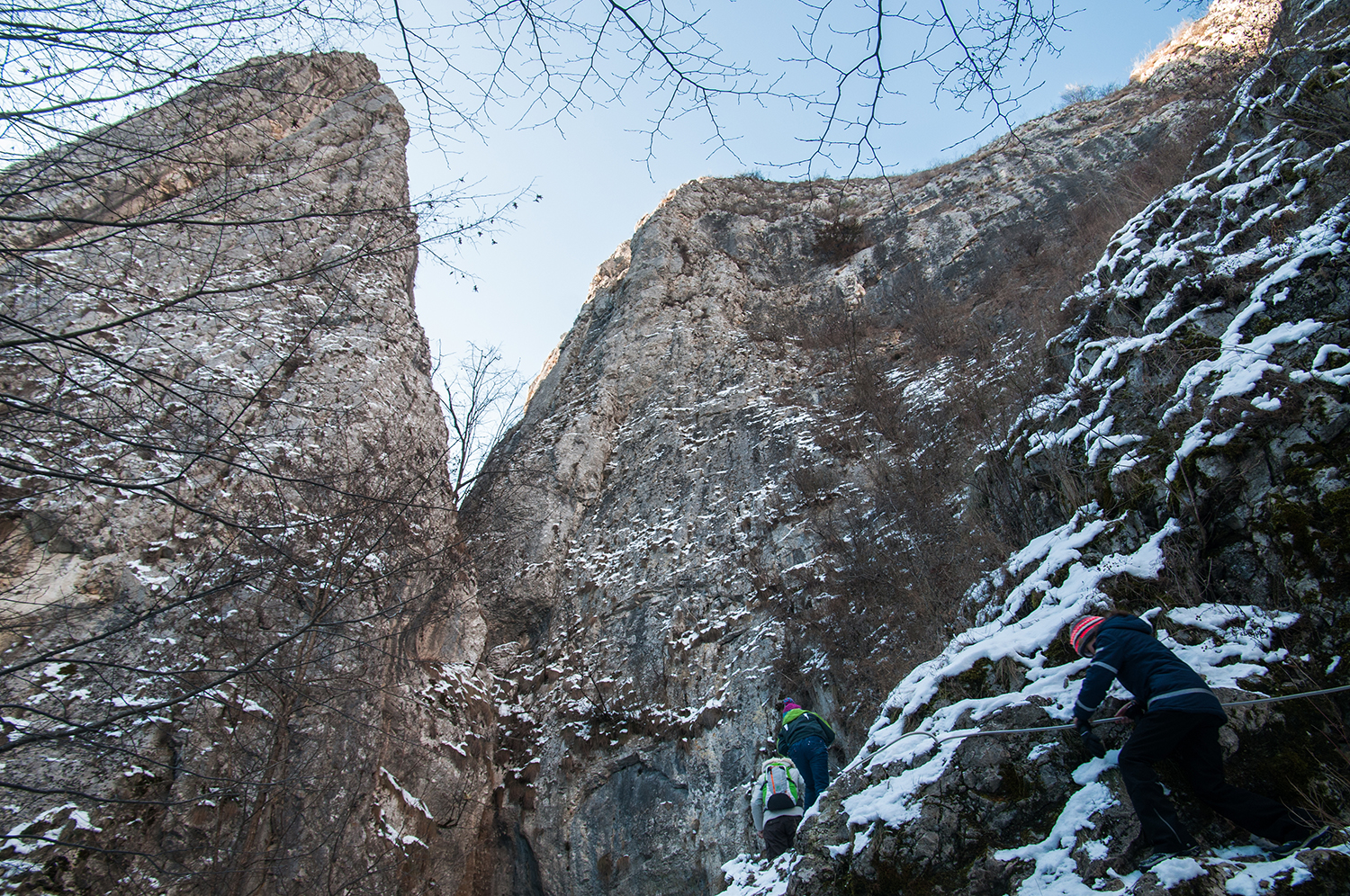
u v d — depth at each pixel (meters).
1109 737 3.91
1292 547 4.16
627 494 14.90
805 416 14.21
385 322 13.15
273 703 7.85
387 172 15.29
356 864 7.78
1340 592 3.90
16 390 8.12
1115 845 3.47
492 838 10.31
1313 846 3.15
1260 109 8.01
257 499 8.86
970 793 4.06
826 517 11.44
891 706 5.22
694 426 15.56
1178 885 3.12
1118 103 20.59
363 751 8.37
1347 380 4.41
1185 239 7.24
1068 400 6.77
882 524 10.41
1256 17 18.47
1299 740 3.57
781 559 11.28
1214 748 3.34
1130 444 5.61
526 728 11.34
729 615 11.02
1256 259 5.79
